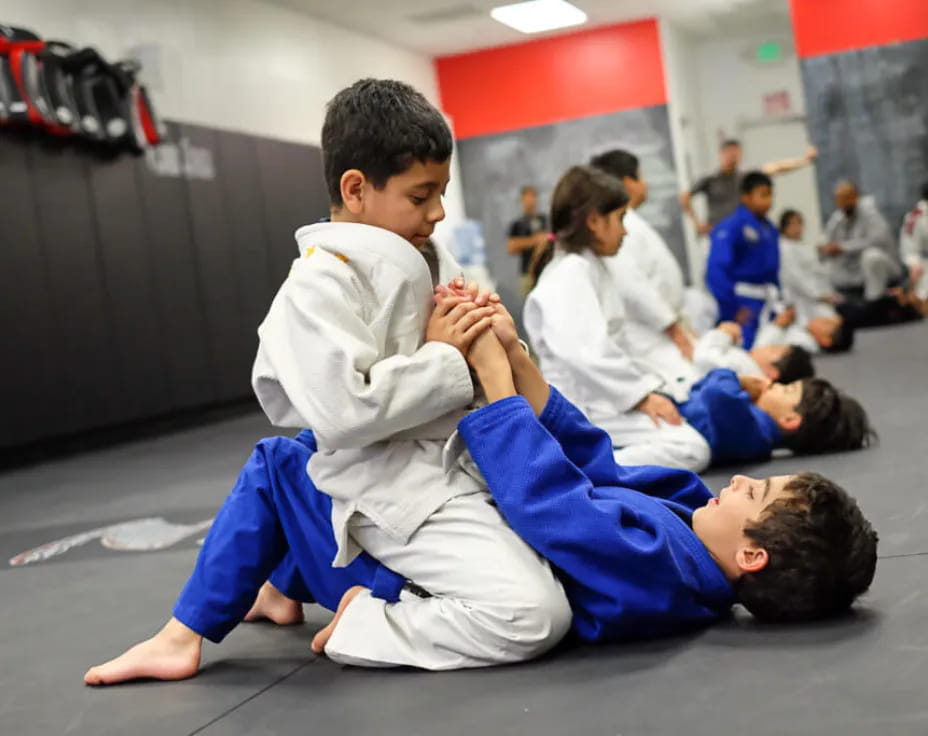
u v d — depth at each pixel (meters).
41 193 7.36
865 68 12.50
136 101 8.23
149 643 2.07
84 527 4.38
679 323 4.97
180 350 8.69
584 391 3.83
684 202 12.23
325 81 11.77
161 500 4.94
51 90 7.26
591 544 1.85
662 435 3.77
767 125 16.92
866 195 12.62
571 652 1.93
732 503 1.96
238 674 2.03
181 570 3.25
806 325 9.05
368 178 1.86
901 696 1.54
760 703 1.58
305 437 2.23
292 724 1.74
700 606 1.96
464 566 1.88
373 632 1.96
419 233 1.93
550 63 14.23
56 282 7.44
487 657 1.88
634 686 1.71
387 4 11.52
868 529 1.92
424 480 1.93
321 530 2.05
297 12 11.30
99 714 1.89
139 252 8.29
